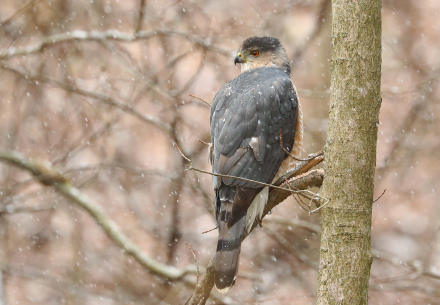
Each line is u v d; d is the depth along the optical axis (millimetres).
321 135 14766
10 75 14289
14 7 14320
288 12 15477
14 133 13930
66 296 12570
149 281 12477
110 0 14336
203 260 13211
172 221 13281
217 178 6840
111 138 13227
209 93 13984
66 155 11688
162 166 14172
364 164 4910
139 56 13625
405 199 15375
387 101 15922
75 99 13820
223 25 14000
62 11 13961
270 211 7395
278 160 7160
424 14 16875
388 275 13977
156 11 13891
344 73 4992
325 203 4941
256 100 7230
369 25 4969
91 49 13859
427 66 16203
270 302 12945
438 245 14641
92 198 14000
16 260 13703
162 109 13602
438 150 15469
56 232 13977
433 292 12164
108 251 13602
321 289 4902
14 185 11641
